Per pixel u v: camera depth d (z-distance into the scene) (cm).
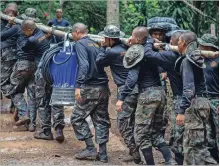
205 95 566
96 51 665
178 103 594
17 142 762
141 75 604
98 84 670
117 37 642
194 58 540
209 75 659
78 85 646
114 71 652
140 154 719
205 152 562
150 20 681
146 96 601
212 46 647
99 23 1510
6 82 862
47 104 771
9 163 667
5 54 854
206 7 1320
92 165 660
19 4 1407
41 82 761
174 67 575
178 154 629
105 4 1496
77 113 673
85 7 1485
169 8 1238
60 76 676
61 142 768
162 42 647
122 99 598
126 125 654
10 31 802
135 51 587
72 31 671
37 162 674
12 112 926
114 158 704
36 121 881
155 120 613
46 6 1442
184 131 568
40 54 781
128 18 1327
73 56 674
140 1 1290
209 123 633
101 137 676
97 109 677
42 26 773
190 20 1254
